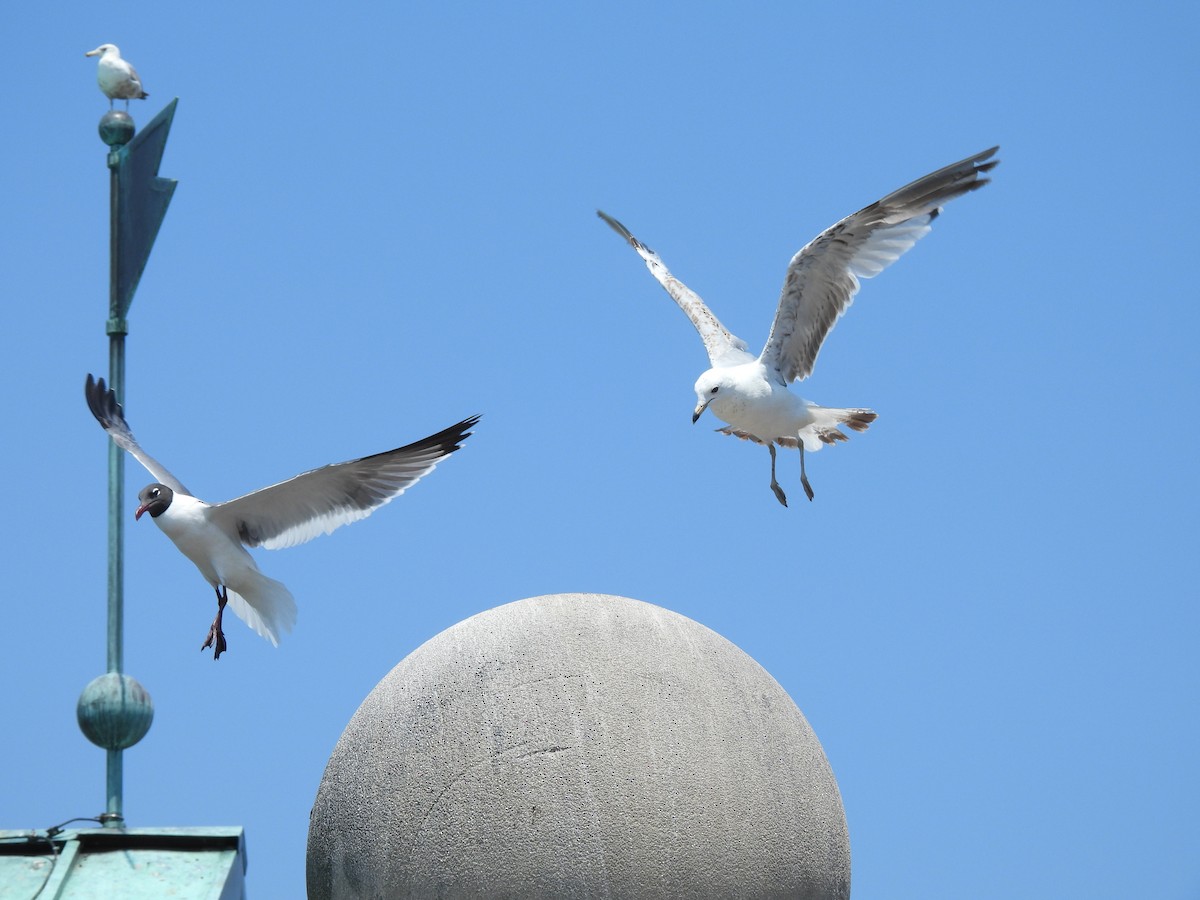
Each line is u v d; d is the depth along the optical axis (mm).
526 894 14164
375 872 14742
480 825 14352
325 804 15438
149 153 18125
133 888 14523
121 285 18203
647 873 14109
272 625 18047
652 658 14984
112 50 18641
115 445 17500
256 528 17984
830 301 22500
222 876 14773
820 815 14953
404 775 14781
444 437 17766
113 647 16594
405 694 15250
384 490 17672
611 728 14492
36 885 14461
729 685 15047
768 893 14422
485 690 14836
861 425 22922
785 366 23141
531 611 15469
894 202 21500
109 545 17188
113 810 15688
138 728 15977
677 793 14328
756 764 14688
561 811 14234
